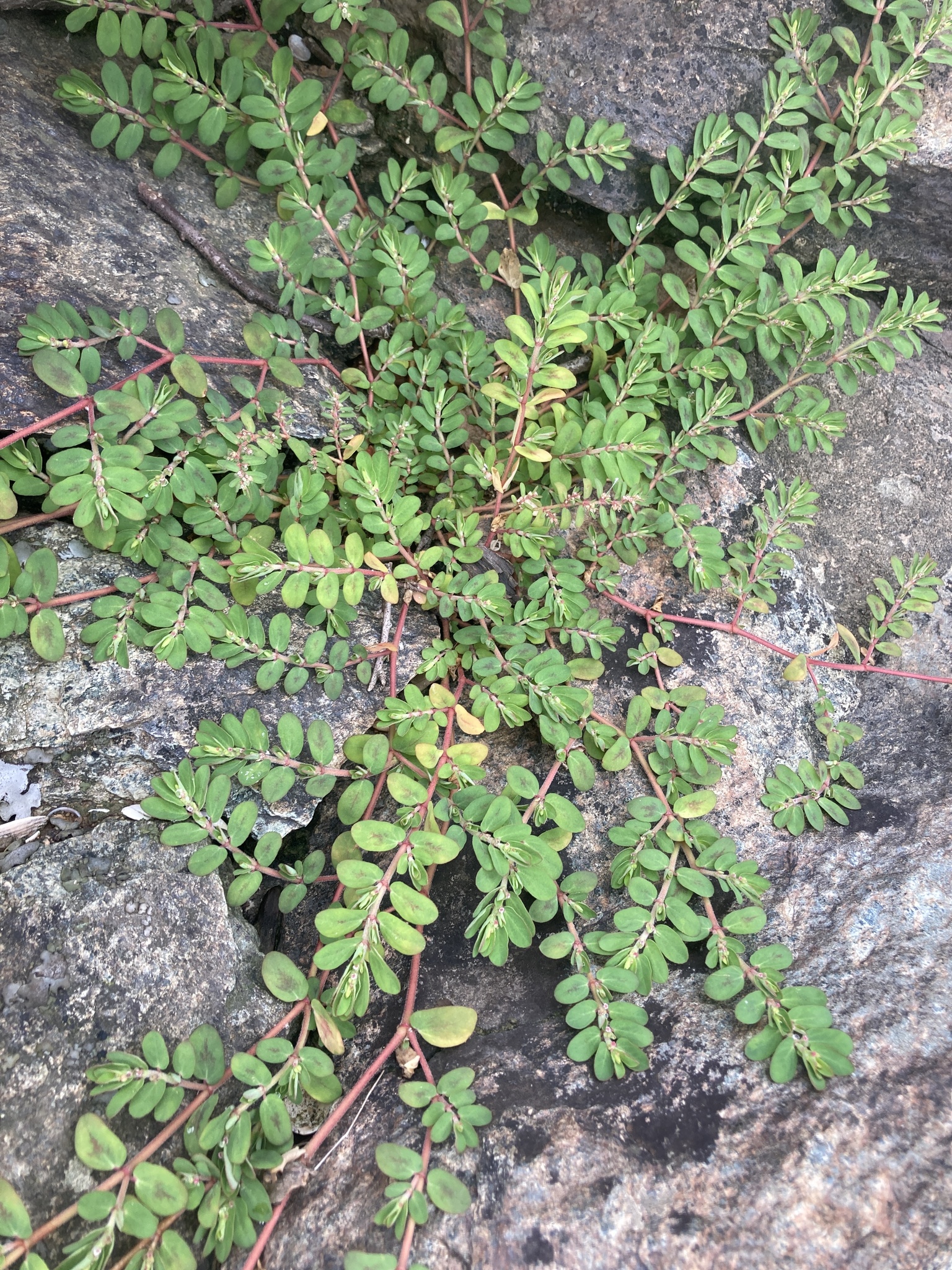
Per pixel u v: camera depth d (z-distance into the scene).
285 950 0.26
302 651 0.26
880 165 0.28
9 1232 0.17
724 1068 0.22
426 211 0.32
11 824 0.24
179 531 0.25
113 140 0.29
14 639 0.24
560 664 0.25
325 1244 0.20
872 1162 0.20
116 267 0.27
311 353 0.28
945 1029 0.22
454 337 0.28
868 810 0.27
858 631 0.32
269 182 0.27
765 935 0.25
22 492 0.23
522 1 0.28
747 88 0.29
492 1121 0.21
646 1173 0.20
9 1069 0.21
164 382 0.24
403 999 0.25
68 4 0.27
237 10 0.31
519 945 0.22
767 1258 0.19
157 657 0.24
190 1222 0.21
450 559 0.26
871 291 0.28
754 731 0.28
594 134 0.28
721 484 0.31
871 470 0.34
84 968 0.22
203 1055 0.21
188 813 0.23
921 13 0.27
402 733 0.24
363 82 0.28
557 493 0.27
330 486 0.28
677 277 0.29
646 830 0.24
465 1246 0.19
